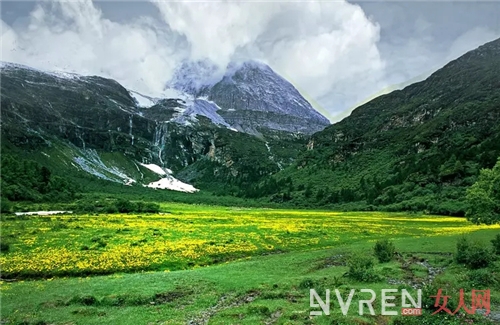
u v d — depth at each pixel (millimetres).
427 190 149750
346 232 69562
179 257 45844
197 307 27141
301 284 31266
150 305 28297
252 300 28250
